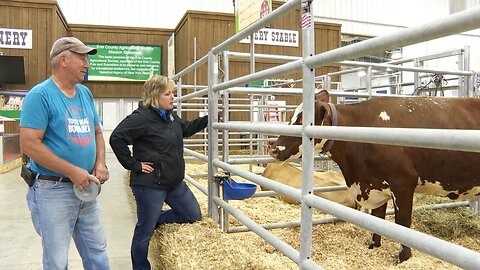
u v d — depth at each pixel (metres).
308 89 1.77
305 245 1.79
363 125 2.71
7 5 10.09
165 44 12.26
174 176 2.71
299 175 4.51
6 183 6.64
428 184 2.76
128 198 5.50
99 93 11.81
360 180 2.77
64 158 1.96
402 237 1.21
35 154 1.85
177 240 2.53
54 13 10.32
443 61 16.50
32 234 3.89
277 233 3.28
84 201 2.01
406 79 14.91
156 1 13.22
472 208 4.01
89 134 2.09
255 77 2.32
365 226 1.38
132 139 2.61
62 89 2.00
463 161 2.64
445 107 2.76
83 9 12.66
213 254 2.30
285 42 10.97
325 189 3.46
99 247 2.18
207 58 3.41
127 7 13.01
